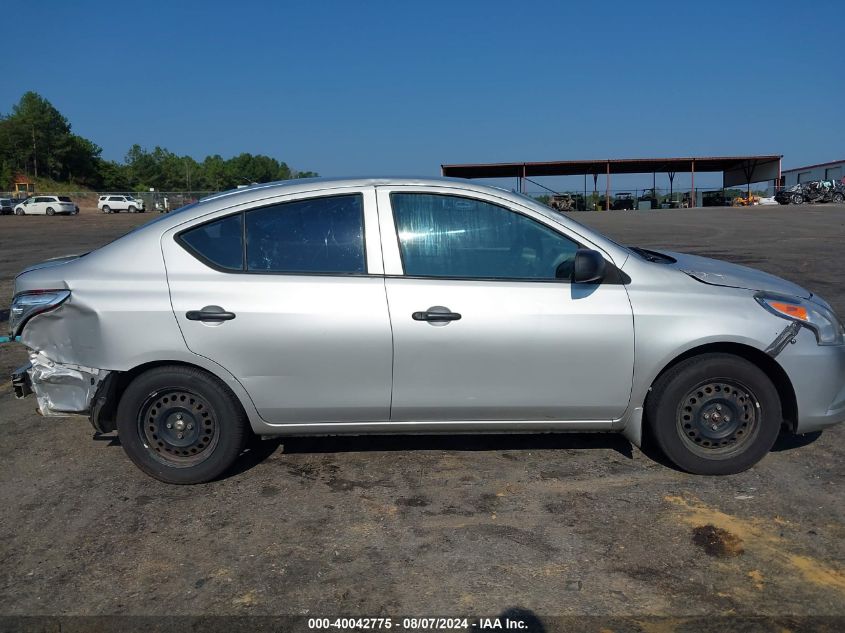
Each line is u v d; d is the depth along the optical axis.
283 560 3.44
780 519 3.71
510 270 4.07
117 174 116.62
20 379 4.24
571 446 4.72
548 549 3.48
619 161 45.75
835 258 14.77
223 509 3.96
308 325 3.98
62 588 3.26
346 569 3.35
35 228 37.94
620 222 31.44
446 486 4.18
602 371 4.04
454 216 4.11
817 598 3.05
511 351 4.00
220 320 3.98
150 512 3.95
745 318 4.00
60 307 4.06
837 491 4.02
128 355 4.01
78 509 4.01
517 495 4.05
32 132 104.25
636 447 4.68
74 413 4.17
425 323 3.97
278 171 134.50
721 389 4.11
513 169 46.84
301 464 4.53
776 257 15.16
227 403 4.11
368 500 4.03
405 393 4.05
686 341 3.98
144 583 3.28
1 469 4.59
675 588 3.14
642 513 3.81
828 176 56.00
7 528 3.82
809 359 4.05
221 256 4.08
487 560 3.39
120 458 4.73
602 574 3.26
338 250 4.07
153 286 4.03
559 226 4.09
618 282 4.05
